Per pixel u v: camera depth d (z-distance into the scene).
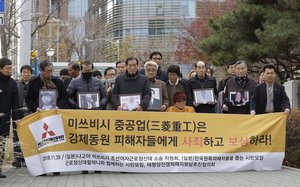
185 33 52.78
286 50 22.97
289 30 21.34
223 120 10.02
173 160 9.76
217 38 24.88
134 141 9.70
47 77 10.35
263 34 22.34
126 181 8.70
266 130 10.09
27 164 9.26
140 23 73.62
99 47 55.50
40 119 9.39
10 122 9.64
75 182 8.58
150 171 9.69
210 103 11.48
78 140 9.51
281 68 32.81
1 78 9.96
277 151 10.12
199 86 11.55
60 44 47.47
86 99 10.71
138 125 9.73
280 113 10.19
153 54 12.21
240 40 24.39
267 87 10.60
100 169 9.52
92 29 51.22
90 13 52.50
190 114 9.92
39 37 41.38
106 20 64.88
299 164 10.98
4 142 8.95
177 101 10.55
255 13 23.34
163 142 9.79
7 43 22.62
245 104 11.04
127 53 61.47
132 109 10.18
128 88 10.26
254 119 10.11
